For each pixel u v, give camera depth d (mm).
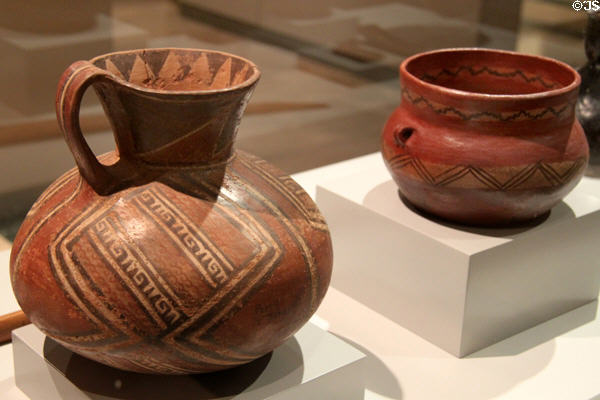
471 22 2822
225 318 1152
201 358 1189
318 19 2496
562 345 1779
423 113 1658
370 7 2605
